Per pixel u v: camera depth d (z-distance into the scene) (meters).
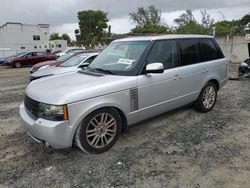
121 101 3.51
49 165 3.24
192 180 2.84
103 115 3.41
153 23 51.53
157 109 4.07
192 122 4.69
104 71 3.98
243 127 4.42
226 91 7.45
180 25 30.03
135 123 3.85
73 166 3.19
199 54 4.89
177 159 3.32
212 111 5.36
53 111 2.99
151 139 3.96
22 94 8.03
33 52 22.31
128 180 2.87
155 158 3.35
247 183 2.76
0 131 4.52
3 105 6.53
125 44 4.37
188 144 3.76
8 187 2.80
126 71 3.77
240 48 16.84
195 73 4.66
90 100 3.18
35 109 3.23
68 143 3.10
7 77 13.39
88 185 2.80
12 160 3.41
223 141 3.84
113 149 3.62
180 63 4.43
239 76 9.53
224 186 2.72
